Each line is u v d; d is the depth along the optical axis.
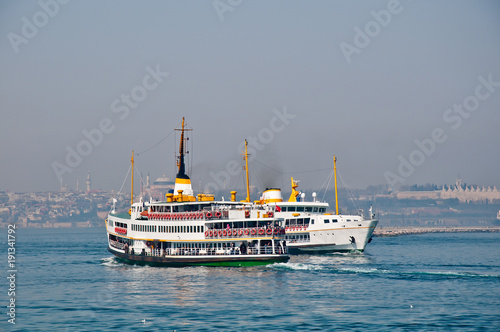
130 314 77.38
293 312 76.88
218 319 73.75
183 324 71.88
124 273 113.75
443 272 110.38
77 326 72.25
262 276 103.56
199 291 90.88
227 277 102.81
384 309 78.12
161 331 69.25
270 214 114.38
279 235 112.56
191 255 115.56
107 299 87.00
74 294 92.12
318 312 76.69
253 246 112.69
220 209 116.06
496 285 95.38
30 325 73.19
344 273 107.44
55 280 108.12
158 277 105.25
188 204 119.44
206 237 114.50
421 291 89.94
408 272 110.00
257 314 75.88
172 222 118.94
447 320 72.50
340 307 79.31
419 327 69.56
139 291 92.25
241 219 112.88
